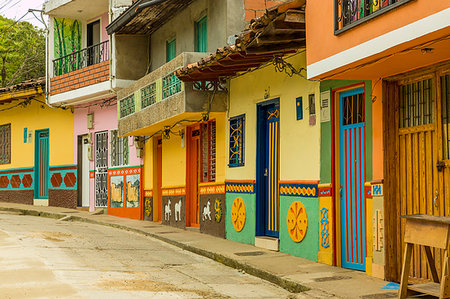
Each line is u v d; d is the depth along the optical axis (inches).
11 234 506.6
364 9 299.3
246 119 506.0
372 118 350.0
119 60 755.4
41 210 839.7
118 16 719.1
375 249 344.5
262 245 473.1
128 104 700.7
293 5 345.1
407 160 331.0
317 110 404.5
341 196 386.3
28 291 289.3
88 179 866.8
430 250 285.3
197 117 565.0
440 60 298.7
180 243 514.6
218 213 555.5
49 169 928.9
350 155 379.2
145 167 748.0
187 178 630.5
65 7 833.5
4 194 1024.2
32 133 966.4
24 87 904.3
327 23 327.0
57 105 872.9
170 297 299.1
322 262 395.5
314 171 406.9
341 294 303.9
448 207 300.2
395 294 301.3
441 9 245.9
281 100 452.1
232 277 379.2
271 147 481.4
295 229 428.8
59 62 871.7
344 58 311.7
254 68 484.1
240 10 535.8
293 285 335.9
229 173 536.4
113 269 375.2
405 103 335.0
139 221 725.9
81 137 884.6
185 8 641.0
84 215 787.4
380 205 339.6
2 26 1217.4
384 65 309.4
